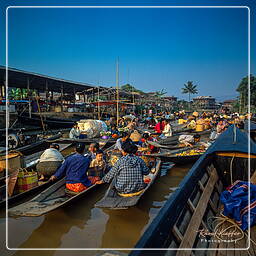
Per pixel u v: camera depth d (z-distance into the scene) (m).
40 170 6.51
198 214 3.79
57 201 5.28
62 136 15.05
